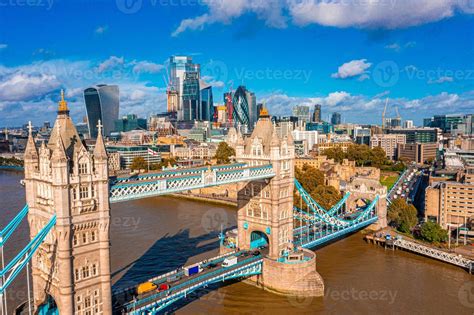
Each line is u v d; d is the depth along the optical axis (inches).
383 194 6663.4
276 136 4306.1
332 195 7677.2
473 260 4985.2
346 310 3836.1
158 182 3302.2
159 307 3319.4
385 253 5526.6
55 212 2709.2
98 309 2938.0
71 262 2768.2
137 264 4835.1
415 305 3951.8
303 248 4702.3
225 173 3833.7
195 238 5900.6
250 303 3961.6
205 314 3713.1
